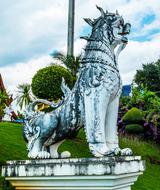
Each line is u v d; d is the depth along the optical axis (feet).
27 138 16.51
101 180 14.43
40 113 16.61
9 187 25.57
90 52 16.56
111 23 16.80
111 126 16.57
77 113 16.30
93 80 15.99
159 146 69.00
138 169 16.31
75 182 14.78
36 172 15.08
